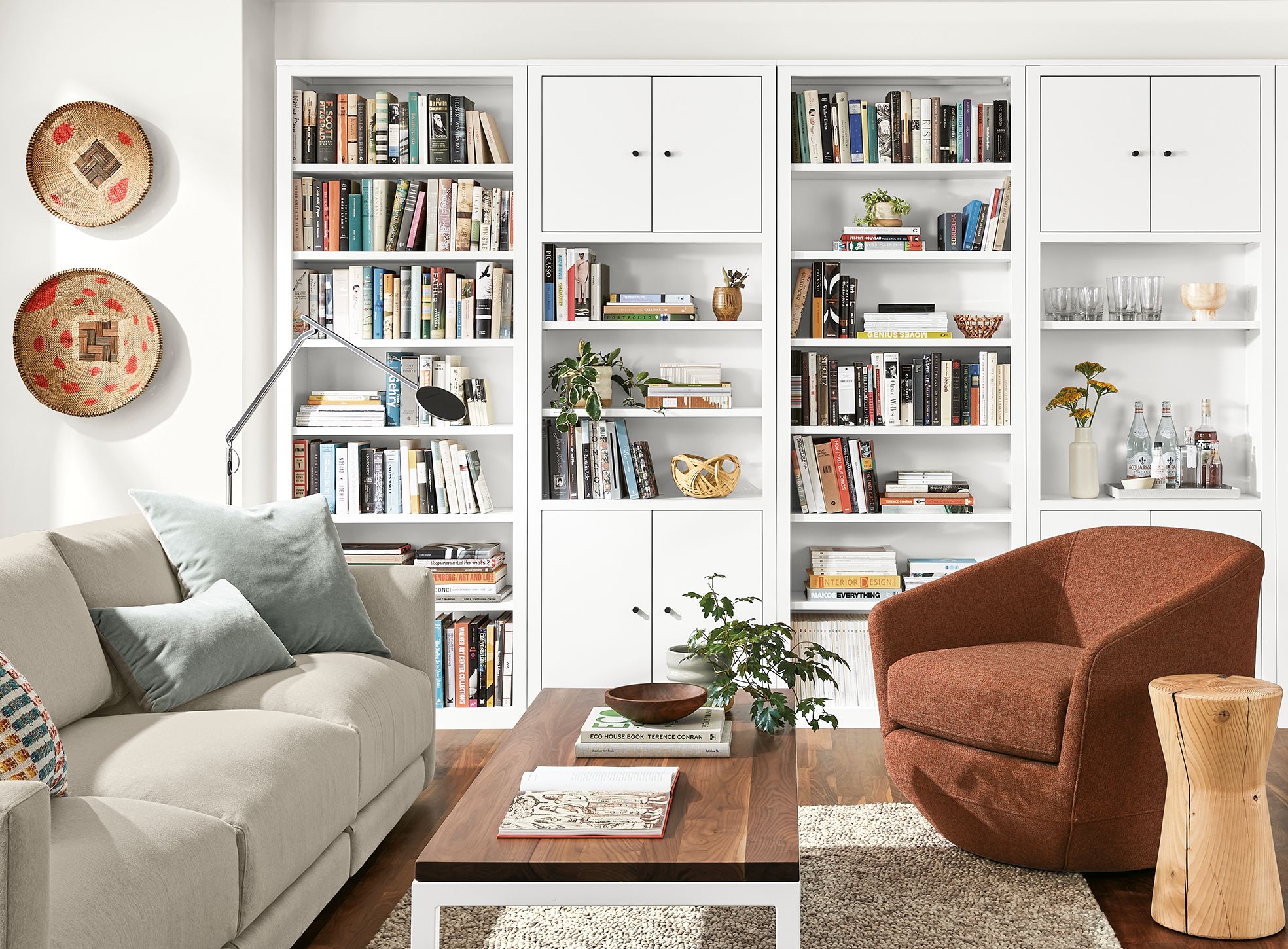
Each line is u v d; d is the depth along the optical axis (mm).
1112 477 4082
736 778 2068
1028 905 2367
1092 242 3844
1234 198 3777
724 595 3865
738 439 4148
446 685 3896
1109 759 2408
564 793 1929
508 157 4086
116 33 3867
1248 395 3996
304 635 2832
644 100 3828
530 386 3879
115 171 3859
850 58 4023
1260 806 2256
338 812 2299
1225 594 2537
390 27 4078
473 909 2398
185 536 2826
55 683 2176
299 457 3918
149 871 1635
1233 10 3971
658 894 1657
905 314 3904
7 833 1263
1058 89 3783
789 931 1651
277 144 3875
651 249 4117
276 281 4020
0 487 3955
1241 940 2230
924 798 2668
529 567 3887
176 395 3887
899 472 4020
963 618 2934
